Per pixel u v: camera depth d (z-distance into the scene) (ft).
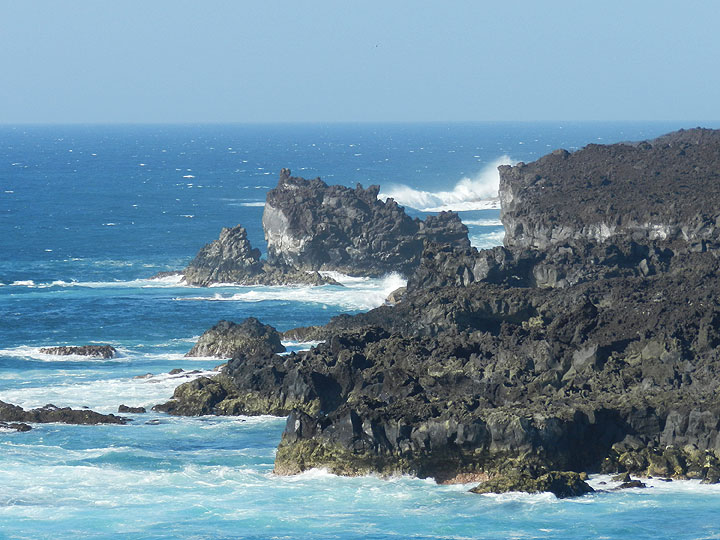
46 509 515.50
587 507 508.53
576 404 583.17
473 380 641.40
